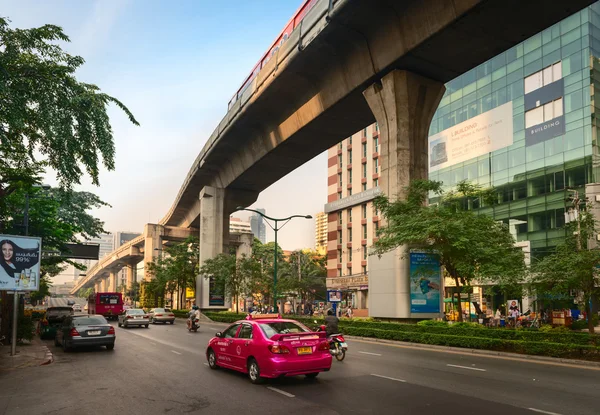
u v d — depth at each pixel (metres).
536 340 18.00
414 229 22.69
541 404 9.03
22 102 13.08
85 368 14.41
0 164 18.67
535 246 46.12
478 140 53.41
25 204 26.19
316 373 11.97
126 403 9.39
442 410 8.55
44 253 31.45
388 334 24.39
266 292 57.44
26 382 12.05
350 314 47.88
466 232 21.80
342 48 29.98
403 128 29.05
